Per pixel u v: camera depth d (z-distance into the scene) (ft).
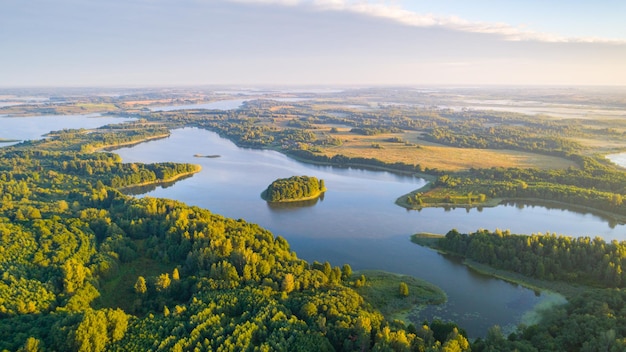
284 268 514.68
